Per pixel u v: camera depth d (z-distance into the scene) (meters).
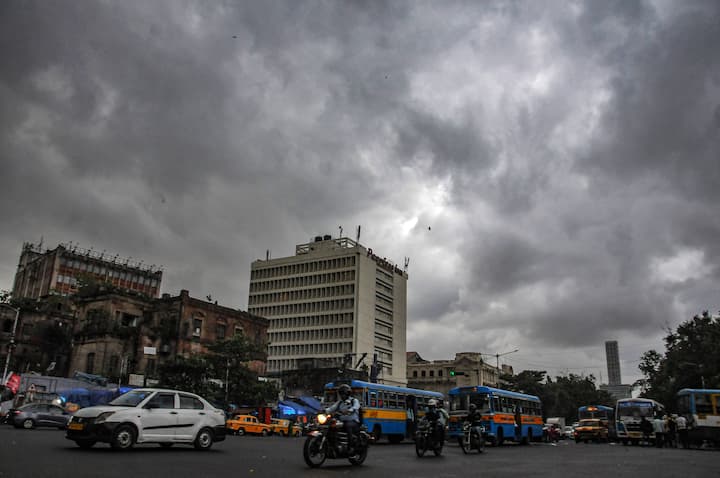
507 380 94.62
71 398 41.16
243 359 48.22
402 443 31.73
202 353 48.97
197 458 13.75
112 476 9.51
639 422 36.22
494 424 29.97
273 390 50.06
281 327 106.50
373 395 30.06
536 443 37.81
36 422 29.92
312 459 14.71
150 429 14.90
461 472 13.05
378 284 110.00
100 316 50.62
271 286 110.38
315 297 105.25
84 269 94.94
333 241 111.44
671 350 62.38
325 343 101.44
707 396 32.56
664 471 14.06
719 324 55.91
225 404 45.81
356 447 13.93
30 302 57.19
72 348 51.88
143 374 50.06
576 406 104.00
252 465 12.80
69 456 12.48
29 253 103.19
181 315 53.16
